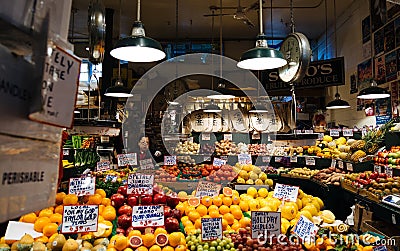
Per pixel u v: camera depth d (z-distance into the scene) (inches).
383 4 240.5
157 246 94.0
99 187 140.1
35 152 29.2
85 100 219.8
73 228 90.4
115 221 109.7
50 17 29.3
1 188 25.0
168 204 121.0
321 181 212.8
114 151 261.4
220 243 92.6
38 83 27.7
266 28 361.7
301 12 317.4
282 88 308.3
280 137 294.0
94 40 133.9
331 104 265.9
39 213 101.3
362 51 278.5
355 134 255.6
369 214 156.8
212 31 373.4
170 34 384.2
